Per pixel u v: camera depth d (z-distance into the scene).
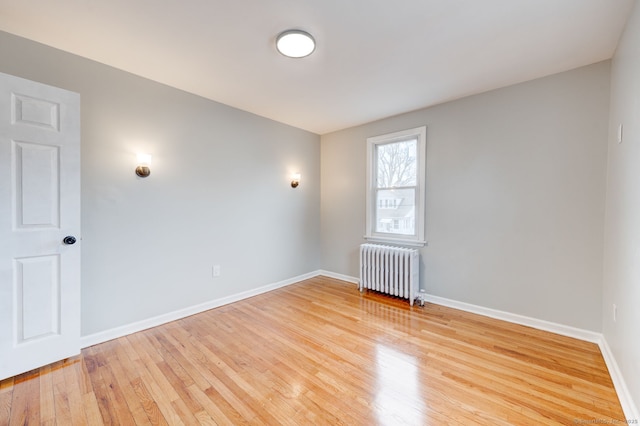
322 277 4.35
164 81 2.59
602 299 2.21
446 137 3.06
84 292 2.21
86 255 2.22
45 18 1.73
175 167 2.74
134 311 2.48
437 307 3.08
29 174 1.85
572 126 2.34
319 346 2.23
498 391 1.68
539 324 2.52
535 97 2.51
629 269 1.56
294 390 1.70
